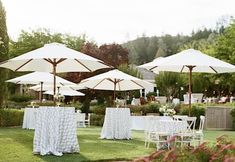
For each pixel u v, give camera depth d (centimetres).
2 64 1375
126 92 4047
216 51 3731
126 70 3588
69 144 1175
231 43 3647
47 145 1149
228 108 2302
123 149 1279
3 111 2180
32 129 2008
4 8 2095
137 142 1518
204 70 1553
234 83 3606
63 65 1495
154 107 2547
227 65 1375
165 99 4150
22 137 1545
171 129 1326
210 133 1995
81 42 5831
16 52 5297
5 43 2098
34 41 5434
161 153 596
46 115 1155
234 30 3691
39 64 1497
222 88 4712
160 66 1435
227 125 2300
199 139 1299
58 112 1162
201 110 2338
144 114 2555
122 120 1644
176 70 1574
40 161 1027
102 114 2712
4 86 2181
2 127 2133
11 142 1375
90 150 1241
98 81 1923
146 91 5497
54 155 1130
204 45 5356
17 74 4447
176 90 4412
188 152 629
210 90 4784
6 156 1085
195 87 4612
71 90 2870
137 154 1166
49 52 1212
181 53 1427
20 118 2273
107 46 3709
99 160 1059
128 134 1645
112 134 1633
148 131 1378
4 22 2095
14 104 3559
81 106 3066
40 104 2248
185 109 2362
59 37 5688
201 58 1389
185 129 1323
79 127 2375
